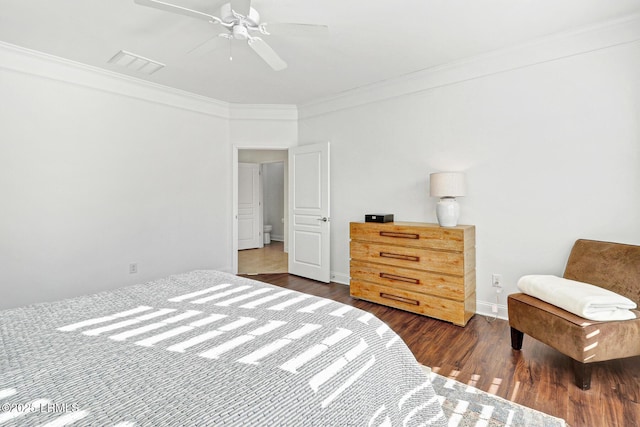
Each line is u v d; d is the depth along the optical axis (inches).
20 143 112.7
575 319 73.2
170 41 107.3
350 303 133.3
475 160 121.5
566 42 101.7
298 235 181.3
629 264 83.7
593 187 99.2
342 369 37.3
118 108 137.3
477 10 89.0
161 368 34.9
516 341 91.0
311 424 30.4
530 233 110.5
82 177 127.4
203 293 62.8
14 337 43.1
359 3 85.4
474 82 121.0
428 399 48.3
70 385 31.7
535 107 108.3
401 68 130.1
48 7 87.1
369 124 152.9
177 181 158.4
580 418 62.4
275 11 89.1
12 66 110.2
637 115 92.3
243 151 280.7
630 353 73.2
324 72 134.3
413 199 139.3
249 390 31.2
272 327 46.1
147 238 147.7
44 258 118.5
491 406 66.3
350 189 161.5
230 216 182.4
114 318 49.9
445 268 111.0
